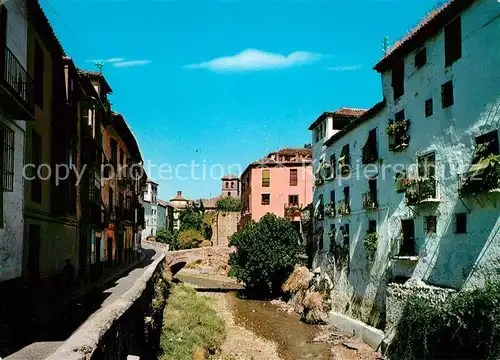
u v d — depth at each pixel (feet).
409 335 68.80
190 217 324.39
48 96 58.75
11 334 35.99
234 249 231.71
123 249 130.93
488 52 61.52
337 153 121.19
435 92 73.92
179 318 87.81
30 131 50.42
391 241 87.10
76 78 69.36
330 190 126.52
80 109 76.23
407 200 77.71
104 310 36.68
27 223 49.26
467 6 65.82
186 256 214.07
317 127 142.92
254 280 160.86
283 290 146.51
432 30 74.59
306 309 122.72
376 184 95.14
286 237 157.58
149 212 324.19
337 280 116.06
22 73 43.78
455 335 59.36
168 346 70.64
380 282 90.79
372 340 88.43
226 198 338.34
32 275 52.01
